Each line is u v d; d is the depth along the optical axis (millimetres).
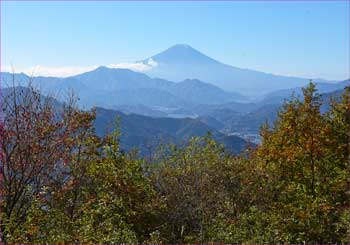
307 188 19578
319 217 16422
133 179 17625
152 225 17047
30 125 14734
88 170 16672
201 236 16047
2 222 13617
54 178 15766
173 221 17375
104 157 17703
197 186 17656
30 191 15172
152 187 17953
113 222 14742
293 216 16281
